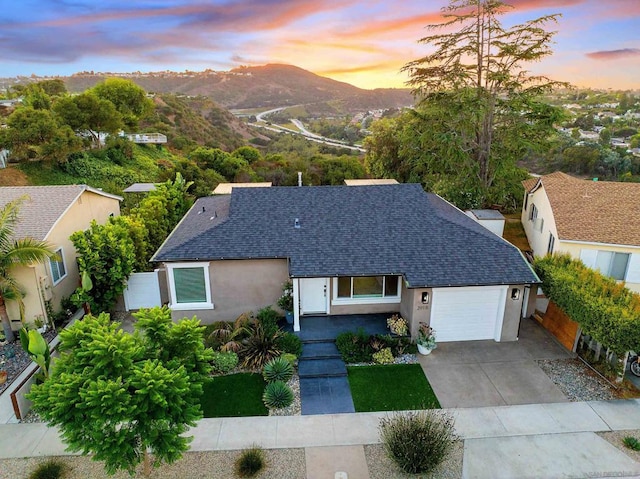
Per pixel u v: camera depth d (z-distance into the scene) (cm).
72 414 846
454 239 1795
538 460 1112
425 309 1630
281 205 1952
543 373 1495
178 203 2822
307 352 1584
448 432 1134
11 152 4047
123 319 1919
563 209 2288
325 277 1619
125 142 5284
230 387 1416
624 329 1296
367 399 1359
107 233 1834
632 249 2020
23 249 1569
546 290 1683
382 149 4919
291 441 1179
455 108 3291
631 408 1318
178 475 1059
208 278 1730
